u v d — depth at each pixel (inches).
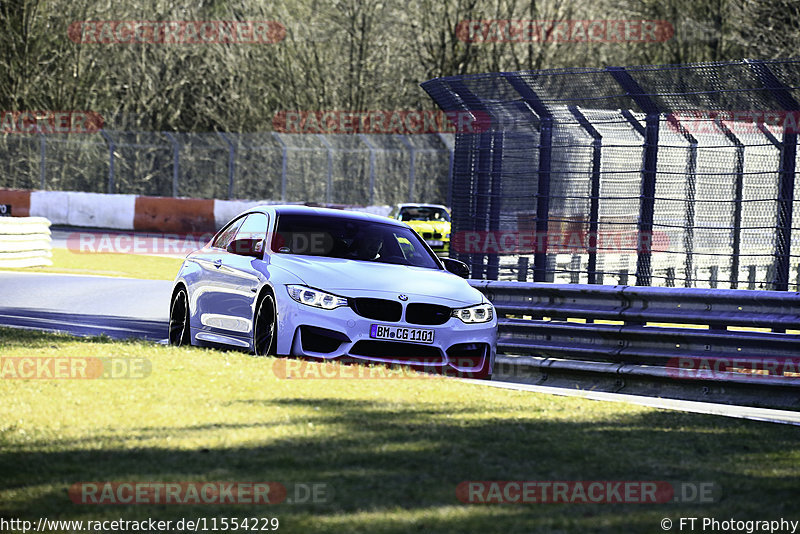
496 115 1920.5
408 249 1494.8
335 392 1055.6
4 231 3046.3
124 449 795.4
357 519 637.3
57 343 1359.5
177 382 1072.8
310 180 5885.8
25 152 5959.6
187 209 4921.3
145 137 6894.7
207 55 7268.7
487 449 837.2
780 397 1358.3
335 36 7042.3
